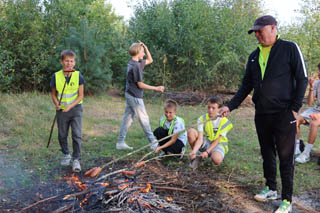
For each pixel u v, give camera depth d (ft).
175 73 39.29
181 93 38.34
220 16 39.01
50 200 11.38
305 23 40.37
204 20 38.17
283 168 11.11
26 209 10.75
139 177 13.57
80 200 11.05
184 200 11.84
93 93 36.17
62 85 14.23
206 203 11.68
